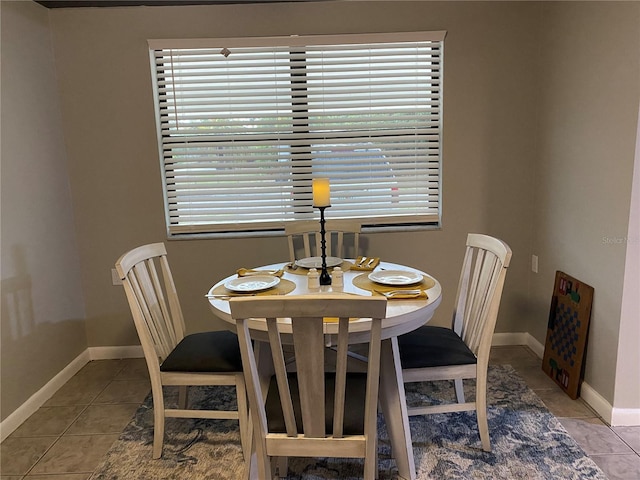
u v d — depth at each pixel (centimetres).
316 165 290
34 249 247
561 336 250
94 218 288
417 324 173
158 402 194
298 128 285
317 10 271
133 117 279
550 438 202
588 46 223
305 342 121
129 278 189
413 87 282
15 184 233
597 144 218
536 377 259
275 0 267
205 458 198
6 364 221
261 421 133
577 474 179
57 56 273
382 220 293
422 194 294
